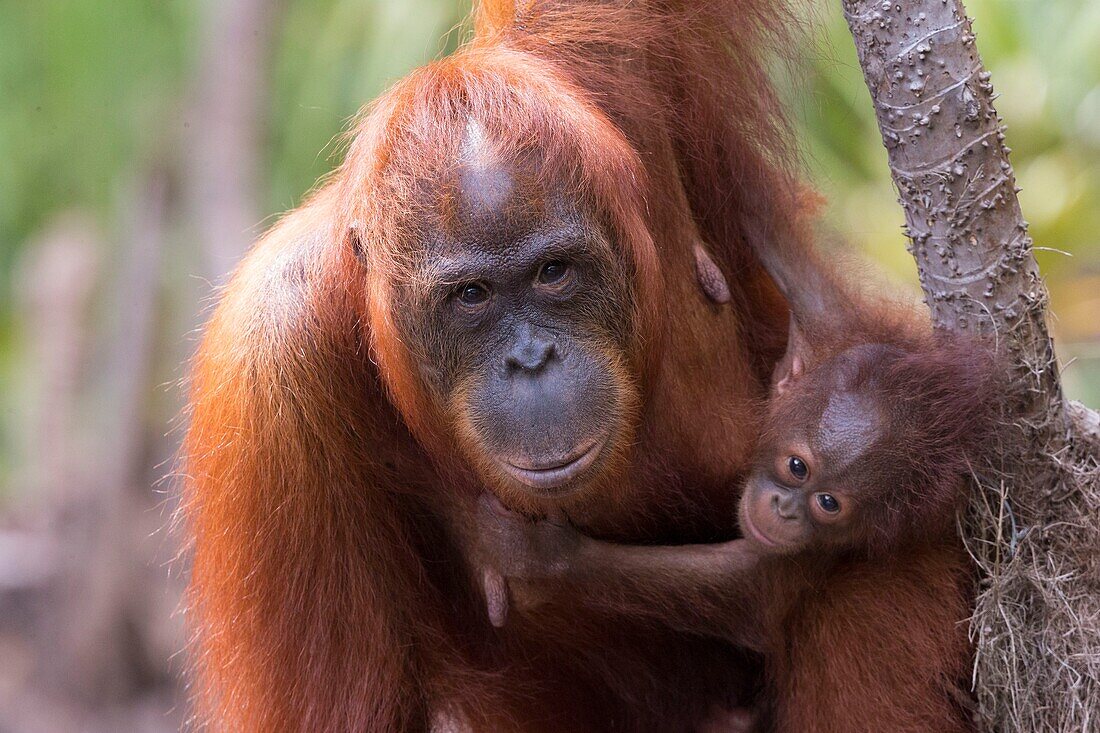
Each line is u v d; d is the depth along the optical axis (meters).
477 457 5.49
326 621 6.02
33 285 18.55
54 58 15.94
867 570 6.23
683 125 6.46
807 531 6.09
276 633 6.04
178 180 16.05
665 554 6.16
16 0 15.95
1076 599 5.96
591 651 6.65
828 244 7.27
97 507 16.56
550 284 5.27
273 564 5.94
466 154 5.22
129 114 16.03
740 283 6.84
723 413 6.45
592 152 5.36
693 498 6.44
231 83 14.98
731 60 6.63
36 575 17.53
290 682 6.10
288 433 5.78
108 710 16.33
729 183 6.64
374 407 5.97
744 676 6.94
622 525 6.27
